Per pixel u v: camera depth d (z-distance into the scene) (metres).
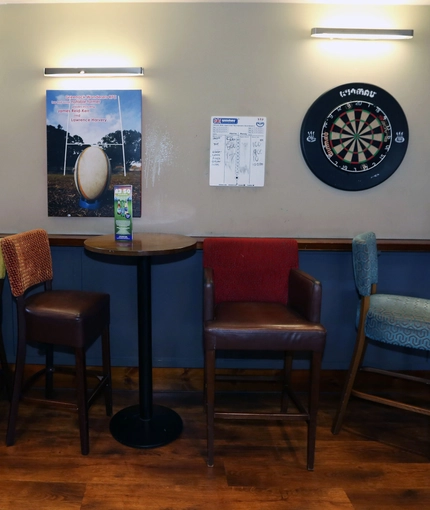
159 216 2.46
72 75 2.32
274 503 1.65
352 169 2.40
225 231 2.48
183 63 2.34
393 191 2.46
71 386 2.53
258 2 2.29
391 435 2.12
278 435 2.10
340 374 2.52
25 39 2.33
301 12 2.30
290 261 2.19
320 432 2.13
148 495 1.68
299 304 2.00
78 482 1.74
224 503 1.64
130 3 2.30
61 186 2.43
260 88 2.36
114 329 2.49
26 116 2.39
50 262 2.18
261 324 1.78
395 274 2.45
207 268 2.08
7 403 2.34
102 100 2.36
